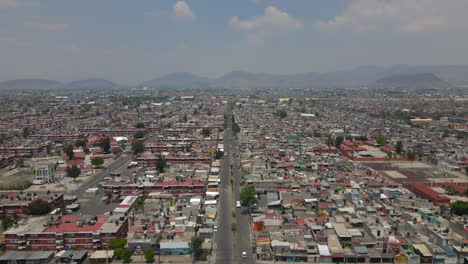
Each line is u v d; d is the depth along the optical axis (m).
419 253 192.75
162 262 195.75
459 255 191.62
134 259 198.25
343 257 192.00
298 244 199.75
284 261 196.00
